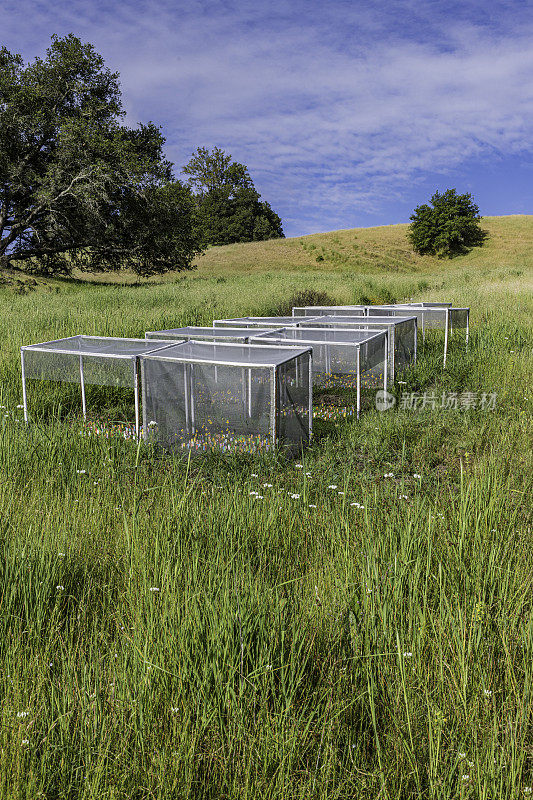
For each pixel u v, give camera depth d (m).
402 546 3.85
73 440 6.93
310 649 2.86
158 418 7.72
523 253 68.44
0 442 6.57
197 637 2.75
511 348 12.84
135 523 4.29
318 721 2.39
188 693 2.53
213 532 4.46
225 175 91.00
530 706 2.44
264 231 85.62
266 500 5.23
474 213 71.69
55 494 5.46
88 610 3.47
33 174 35.41
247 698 2.48
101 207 36.31
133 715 2.38
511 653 2.86
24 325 14.70
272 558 4.11
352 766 2.31
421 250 72.31
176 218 39.88
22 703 2.51
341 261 63.22
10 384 9.88
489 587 3.55
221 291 29.34
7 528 4.37
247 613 2.98
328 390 10.66
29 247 40.38
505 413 8.66
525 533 4.44
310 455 7.23
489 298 20.78
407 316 12.77
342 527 4.60
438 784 2.12
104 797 2.10
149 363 7.68
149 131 39.59
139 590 3.50
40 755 2.31
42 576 3.59
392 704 2.52
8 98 33.62
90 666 2.80
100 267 42.66
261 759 2.23
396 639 2.88
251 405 7.14
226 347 8.11
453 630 2.90
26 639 3.11
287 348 7.85
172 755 2.20
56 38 36.34
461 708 2.47
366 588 3.29
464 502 4.50
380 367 10.37
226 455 6.75
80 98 36.97
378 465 6.77
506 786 2.09
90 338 9.48
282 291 27.44
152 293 26.81
